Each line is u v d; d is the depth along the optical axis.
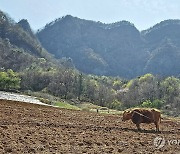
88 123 29.41
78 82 156.88
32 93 145.75
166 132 26.41
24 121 26.22
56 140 18.45
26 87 169.62
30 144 16.70
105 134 22.44
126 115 28.22
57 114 35.88
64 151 15.62
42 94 145.88
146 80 165.88
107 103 140.75
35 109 39.69
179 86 145.75
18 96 106.25
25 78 174.25
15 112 32.78
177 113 115.44
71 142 18.08
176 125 33.59
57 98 140.12
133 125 30.58
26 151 15.11
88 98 148.75
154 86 145.38
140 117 27.72
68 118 32.44
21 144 16.55
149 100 127.62
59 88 159.12
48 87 164.62
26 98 100.44
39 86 172.62
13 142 16.86
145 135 23.30
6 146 15.83
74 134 21.34
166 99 135.62
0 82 146.12
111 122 32.00
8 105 42.12
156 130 27.67
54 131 21.94
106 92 149.00
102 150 16.41
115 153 15.84
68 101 135.62
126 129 26.80
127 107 136.62
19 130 21.00
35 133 20.38
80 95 152.62
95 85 158.12
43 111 37.88
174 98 133.38
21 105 46.06
